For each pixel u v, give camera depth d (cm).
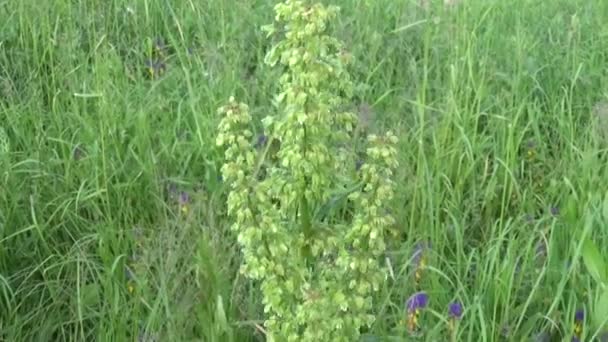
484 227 122
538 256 111
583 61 162
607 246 108
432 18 169
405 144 131
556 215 117
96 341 103
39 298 110
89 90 146
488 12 178
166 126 138
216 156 130
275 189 74
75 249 113
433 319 102
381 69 158
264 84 147
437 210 115
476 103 146
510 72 159
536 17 186
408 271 108
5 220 116
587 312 101
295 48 70
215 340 95
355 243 75
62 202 121
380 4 183
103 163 122
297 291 76
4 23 168
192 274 106
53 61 159
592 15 188
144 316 102
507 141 134
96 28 171
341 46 73
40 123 135
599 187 120
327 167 74
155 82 146
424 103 139
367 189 74
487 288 103
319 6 69
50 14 171
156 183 122
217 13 174
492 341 96
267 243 75
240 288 104
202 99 146
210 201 113
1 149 128
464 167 131
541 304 104
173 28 174
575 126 141
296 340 76
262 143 120
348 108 137
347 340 77
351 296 76
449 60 155
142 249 109
